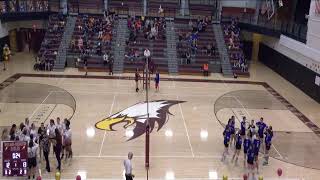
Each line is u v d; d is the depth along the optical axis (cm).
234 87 2802
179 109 2223
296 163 1611
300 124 2088
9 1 3294
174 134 1856
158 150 1669
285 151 1725
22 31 3788
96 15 3662
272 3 3516
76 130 1855
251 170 1520
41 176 1402
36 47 3853
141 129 1898
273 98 2562
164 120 2036
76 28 3431
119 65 3080
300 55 2841
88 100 2320
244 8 4078
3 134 1510
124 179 1411
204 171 1500
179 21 3656
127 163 1295
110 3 4022
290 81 3044
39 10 3584
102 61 3111
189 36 3375
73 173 1440
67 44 3256
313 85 2598
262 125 1727
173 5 4084
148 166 1505
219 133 1898
